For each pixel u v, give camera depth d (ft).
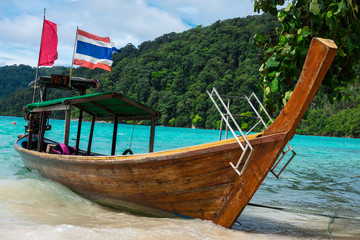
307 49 11.04
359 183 29.48
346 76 12.57
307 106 10.37
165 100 345.51
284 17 11.44
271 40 12.76
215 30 462.60
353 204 20.53
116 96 18.15
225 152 11.60
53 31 29.43
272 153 11.01
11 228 11.27
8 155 37.19
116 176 14.83
